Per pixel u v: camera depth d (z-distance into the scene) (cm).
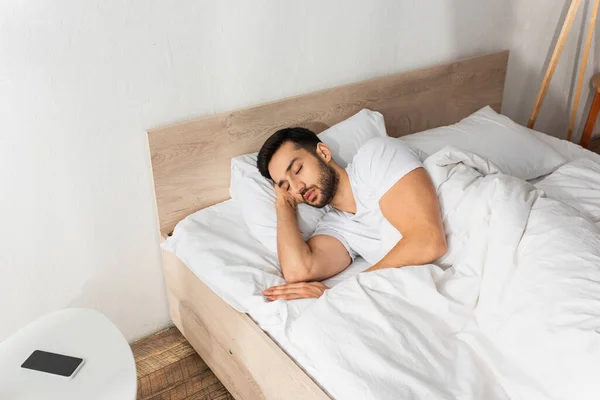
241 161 186
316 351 129
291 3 186
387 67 223
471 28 242
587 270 122
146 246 188
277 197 172
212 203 192
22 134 153
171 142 175
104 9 154
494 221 140
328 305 135
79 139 162
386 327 128
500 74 255
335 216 175
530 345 118
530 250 133
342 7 199
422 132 214
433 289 135
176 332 202
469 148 204
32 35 146
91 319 148
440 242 146
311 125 205
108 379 130
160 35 165
